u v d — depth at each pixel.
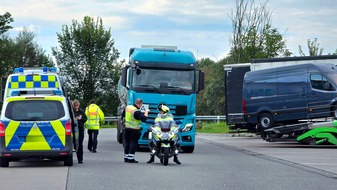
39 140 18.00
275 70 30.77
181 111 24.97
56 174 16.22
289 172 17.12
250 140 35.91
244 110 31.58
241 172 17.02
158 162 20.36
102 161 20.61
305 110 29.61
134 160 20.06
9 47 72.50
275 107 30.59
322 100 29.17
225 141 34.97
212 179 15.20
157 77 25.16
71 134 18.28
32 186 13.72
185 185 13.96
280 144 31.92
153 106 24.94
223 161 20.84
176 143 19.47
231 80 35.44
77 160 20.91
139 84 25.08
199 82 25.22
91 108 25.19
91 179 15.02
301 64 29.92
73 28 67.81
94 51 68.25
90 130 25.16
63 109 18.23
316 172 17.17
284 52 52.06
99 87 69.06
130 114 20.03
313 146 30.22
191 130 25.02
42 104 18.17
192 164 19.58
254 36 52.00
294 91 30.00
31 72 25.67
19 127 17.94
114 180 14.81
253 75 31.44
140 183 14.26
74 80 68.19
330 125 27.91
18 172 16.88
